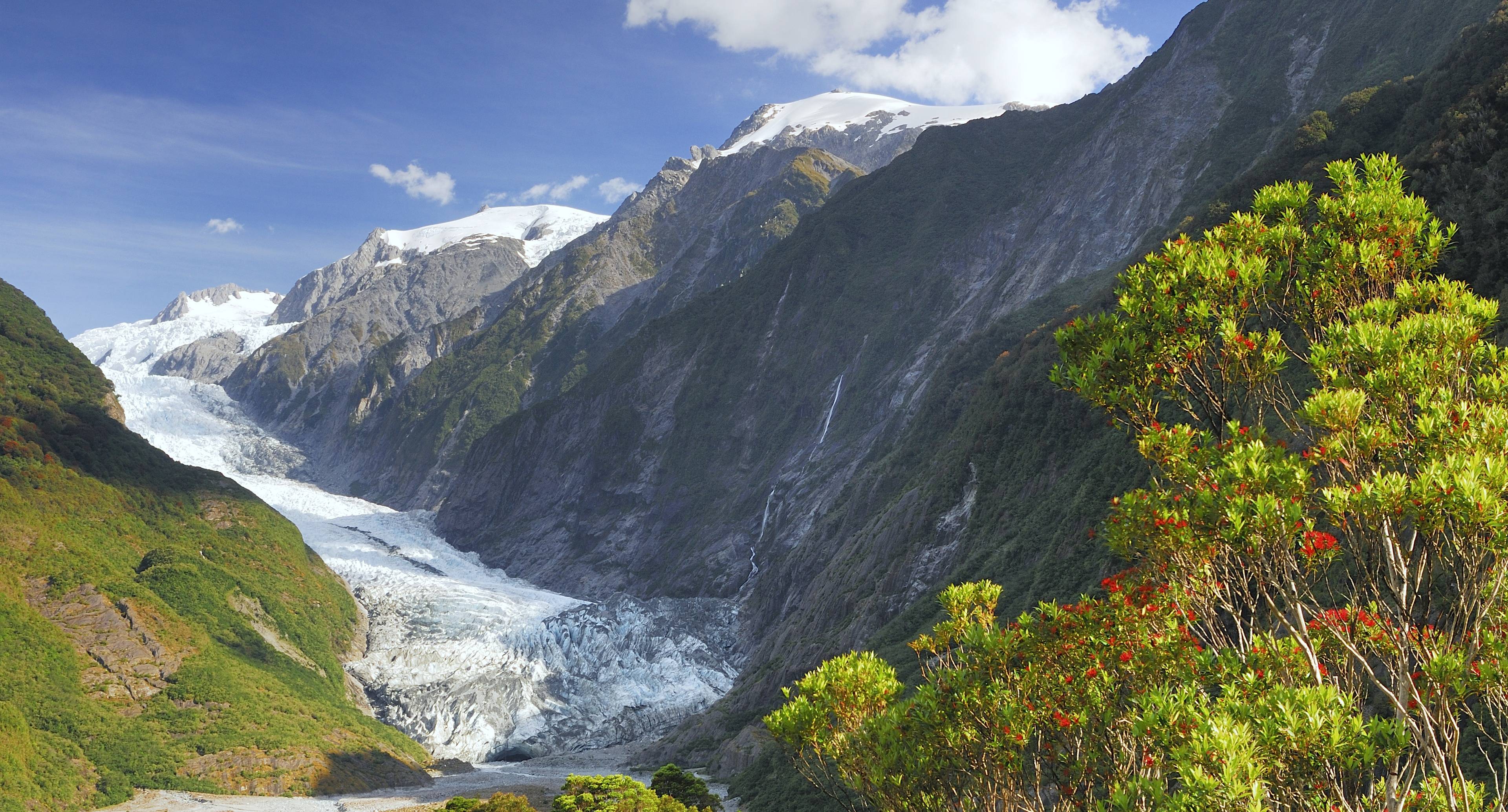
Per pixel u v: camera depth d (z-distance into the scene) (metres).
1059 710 14.50
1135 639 13.85
